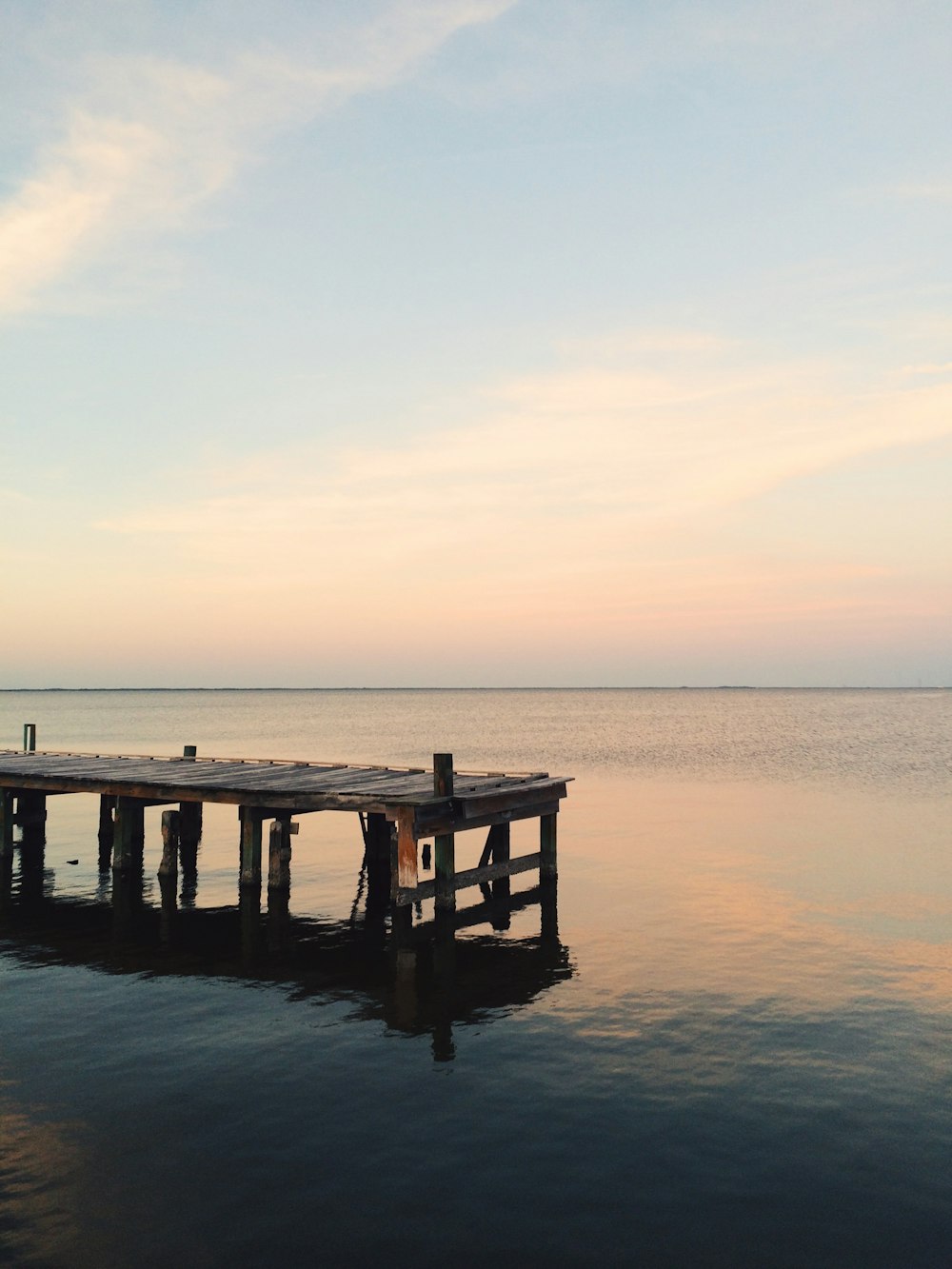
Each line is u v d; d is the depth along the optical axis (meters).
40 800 28.08
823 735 91.88
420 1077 10.85
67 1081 10.71
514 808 20.12
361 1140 9.31
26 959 15.96
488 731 101.25
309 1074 10.93
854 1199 8.30
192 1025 12.57
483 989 14.16
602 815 33.59
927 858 24.97
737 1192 8.40
